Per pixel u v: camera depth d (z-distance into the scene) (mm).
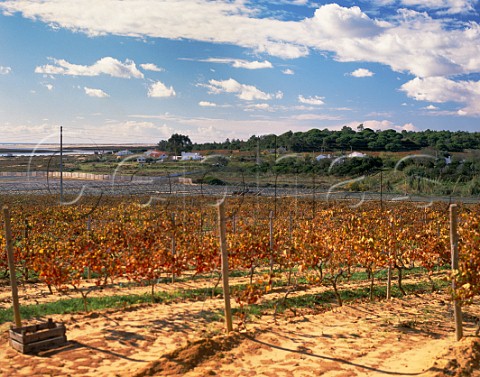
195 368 6668
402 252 12516
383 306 10570
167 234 14938
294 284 13570
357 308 10344
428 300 11328
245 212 24156
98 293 12266
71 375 6562
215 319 9750
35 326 7820
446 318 9484
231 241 13523
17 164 67812
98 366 6926
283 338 8031
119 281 13836
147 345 7938
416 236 13398
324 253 11414
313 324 9031
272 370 6637
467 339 7219
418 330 8586
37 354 7344
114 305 10992
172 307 10727
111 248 12961
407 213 22812
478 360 6625
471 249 8406
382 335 8227
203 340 7406
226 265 8273
